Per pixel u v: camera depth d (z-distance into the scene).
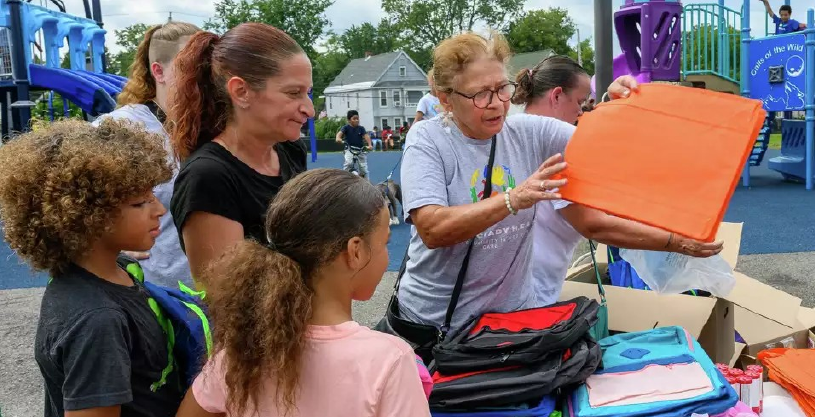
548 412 1.89
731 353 2.87
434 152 2.22
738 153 1.75
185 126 2.05
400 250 7.30
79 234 1.53
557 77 3.19
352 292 1.53
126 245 1.61
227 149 2.02
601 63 5.43
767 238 7.23
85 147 1.55
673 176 1.79
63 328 1.47
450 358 2.02
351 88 63.41
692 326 2.74
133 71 2.83
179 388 1.68
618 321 2.85
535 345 1.96
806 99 10.41
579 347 2.03
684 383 1.95
